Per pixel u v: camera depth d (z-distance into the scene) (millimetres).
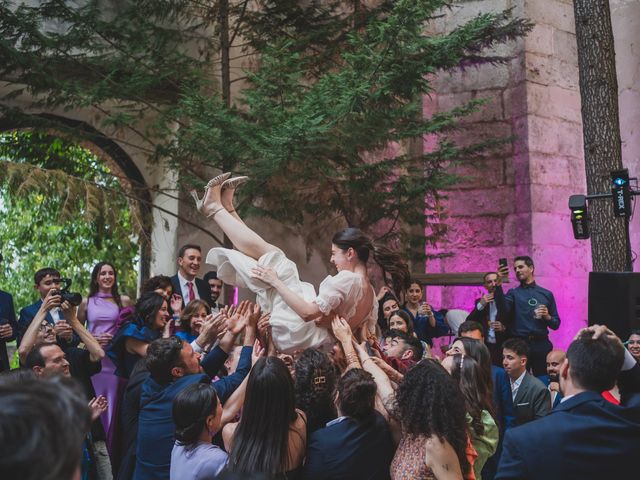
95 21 8062
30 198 10383
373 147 8711
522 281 9070
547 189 11648
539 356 8750
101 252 11117
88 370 5637
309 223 10820
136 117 8523
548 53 11906
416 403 3154
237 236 4402
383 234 10852
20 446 1046
